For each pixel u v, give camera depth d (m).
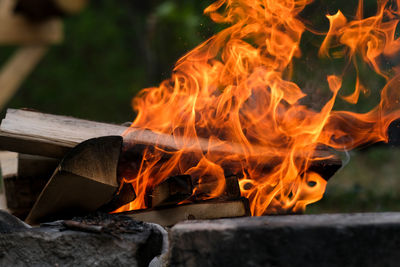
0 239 3.21
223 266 2.88
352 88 9.22
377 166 11.39
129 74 14.66
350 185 9.14
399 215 3.08
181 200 3.67
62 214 3.64
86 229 3.16
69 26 14.78
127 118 14.32
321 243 2.85
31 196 4.06
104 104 14.41
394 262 2.84
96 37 14.77
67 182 3.40
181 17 12.96
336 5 8.11
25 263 3.19
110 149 3.48
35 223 3.68
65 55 14.66
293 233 2.85
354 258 2.84
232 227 2.89
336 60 8.48
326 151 4.30
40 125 3.79
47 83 14.31
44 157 3.94
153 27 13.66
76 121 3.93
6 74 2.44
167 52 13.76
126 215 3.67
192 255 2.90
